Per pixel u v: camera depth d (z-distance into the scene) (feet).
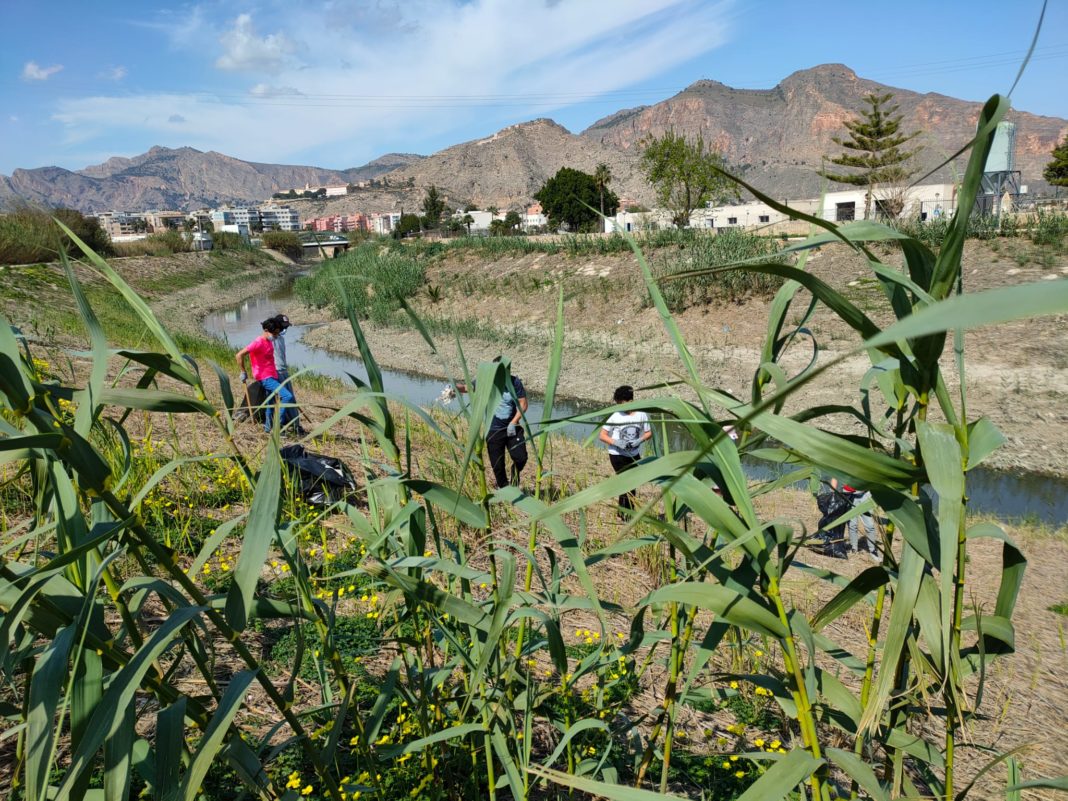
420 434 27.43
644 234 108.27
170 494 16.89
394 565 5.82
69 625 4.16
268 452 4.44
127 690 3.78
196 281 176.55
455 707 8.25
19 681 7.66
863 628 17.88
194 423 25.40
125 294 4.97
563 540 5.54
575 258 112.98
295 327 112.16
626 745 10.48
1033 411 47.39
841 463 4.08
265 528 4.34
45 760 3.55
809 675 4.99
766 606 4.92
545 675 11.60
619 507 6.07
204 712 4.98
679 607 6.88
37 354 29.17
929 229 61.62
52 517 5.48
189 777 3.88
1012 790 4.77
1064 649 18.63
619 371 69.00
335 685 10.73
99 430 14.56
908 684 5.92
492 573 6.09
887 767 6.37
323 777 5.49
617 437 21.53
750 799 4.44
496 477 23.08
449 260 134.62
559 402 61.57
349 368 79.51
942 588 4.52
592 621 15.30
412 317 5.57
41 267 78.07
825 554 21.06
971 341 58.49
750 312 75.66
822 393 53.57
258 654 11.68
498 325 95.45
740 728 11.09
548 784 8.77
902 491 4.26
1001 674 16.76
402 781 8.34
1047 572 25.02
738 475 4.63
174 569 4.32
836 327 67.21
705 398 4.88
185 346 48.52
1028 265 69.77
